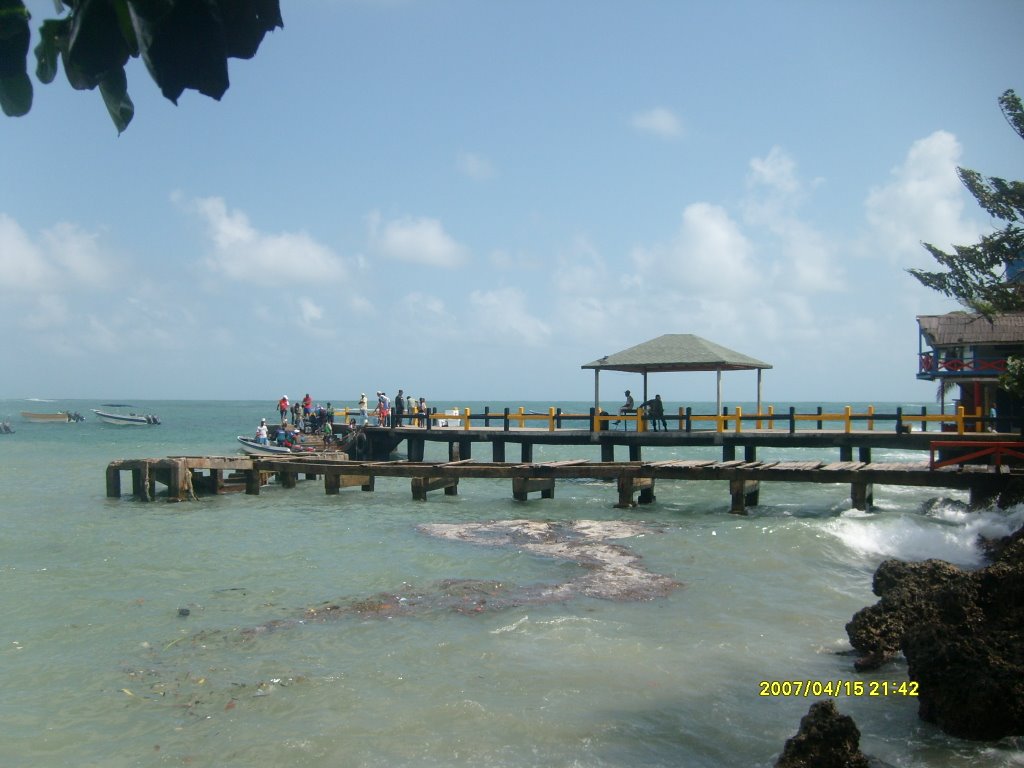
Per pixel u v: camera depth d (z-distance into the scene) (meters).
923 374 27.59
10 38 1.55
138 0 1.46
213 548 16.88
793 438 26.89
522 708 8.25
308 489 28.12
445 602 12.30
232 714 8.22
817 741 6.48
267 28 1.57
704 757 7.21
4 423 72.81
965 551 15.95
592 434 30.11
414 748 7.41
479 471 24.31
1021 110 14.62
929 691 7.69
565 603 12.23
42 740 7.69
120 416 88.25
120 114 1.65
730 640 10.38
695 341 30.61
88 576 14.24
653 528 18.75
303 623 11.28
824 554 15.56
